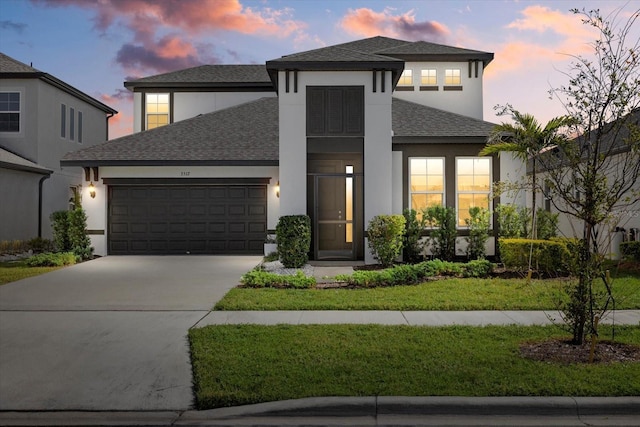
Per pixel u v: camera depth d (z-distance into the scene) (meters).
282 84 16.09
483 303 9.93
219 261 17.36
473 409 5.20
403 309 9.66
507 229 15.88
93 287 12.34
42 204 22.70
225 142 19.84
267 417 5.19
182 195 19.20
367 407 5.22
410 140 16.70
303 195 16.05
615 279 12.48
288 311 9.55
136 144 19.75
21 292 11.70
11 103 22.48
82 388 5.90
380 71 16.11
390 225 14.98
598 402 5.20
